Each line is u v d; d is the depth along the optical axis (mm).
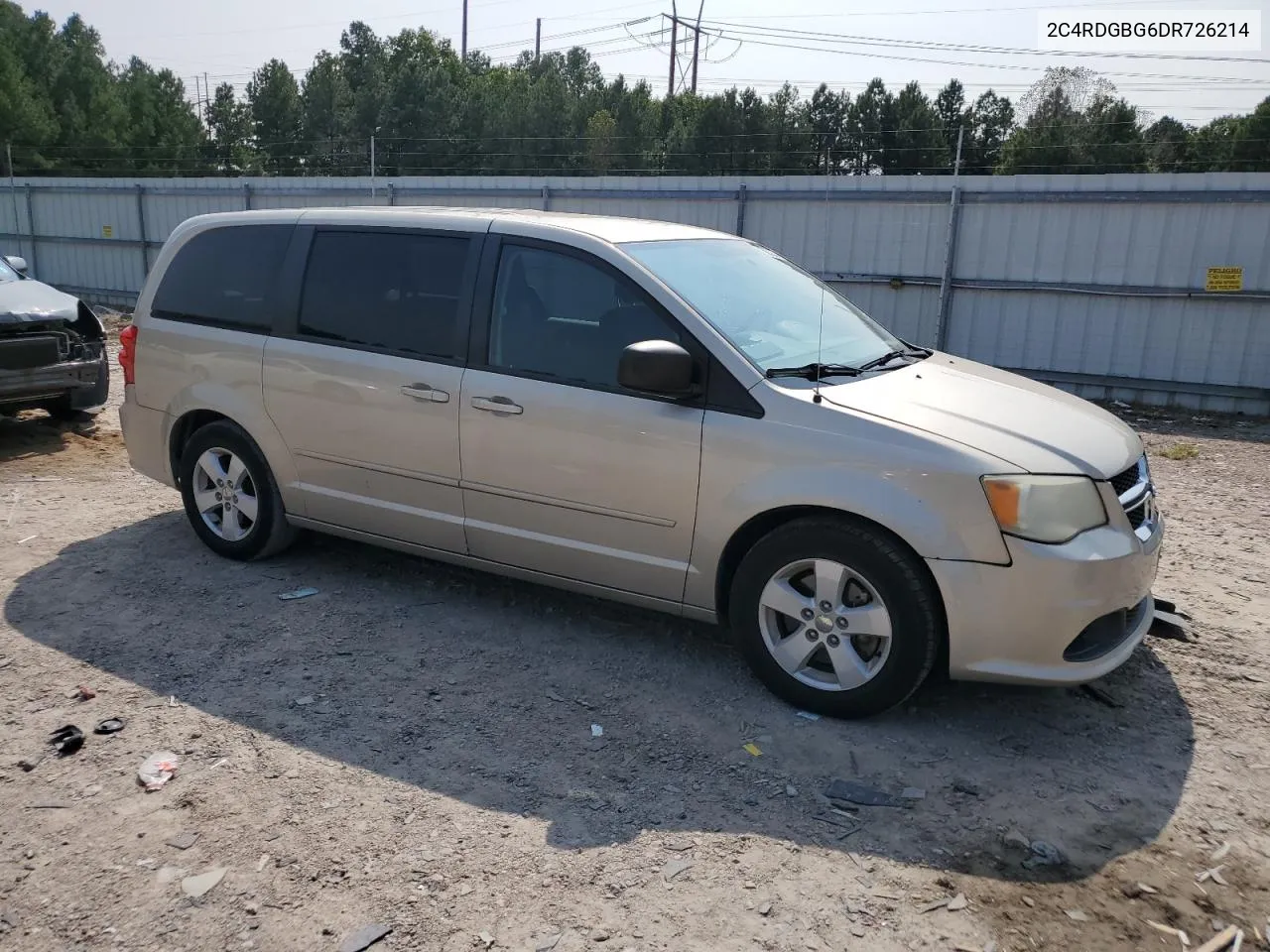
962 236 13039
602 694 4008
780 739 3678
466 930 2670
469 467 4414
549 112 40250
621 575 4180
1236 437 10492
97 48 65438
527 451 4234
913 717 3852
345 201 19031
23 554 5500
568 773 3439
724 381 3842
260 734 3652
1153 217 11953
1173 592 5320
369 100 43312
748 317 4215
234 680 4066
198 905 2750
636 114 41250
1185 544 6242
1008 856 3035
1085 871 2969
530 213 4727
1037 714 3896
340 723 3744
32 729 3652
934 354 4859
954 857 3025
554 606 4887
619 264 4129
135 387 5598
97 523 6094
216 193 20609
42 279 24031
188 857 2951
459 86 54188
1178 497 7598
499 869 2924
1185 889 2896
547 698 3969
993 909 2793
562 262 4270
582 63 70125
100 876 2865
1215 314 11883
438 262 4582
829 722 3799
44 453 7883
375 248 4785
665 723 3785
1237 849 3086
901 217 13391
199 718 3758
